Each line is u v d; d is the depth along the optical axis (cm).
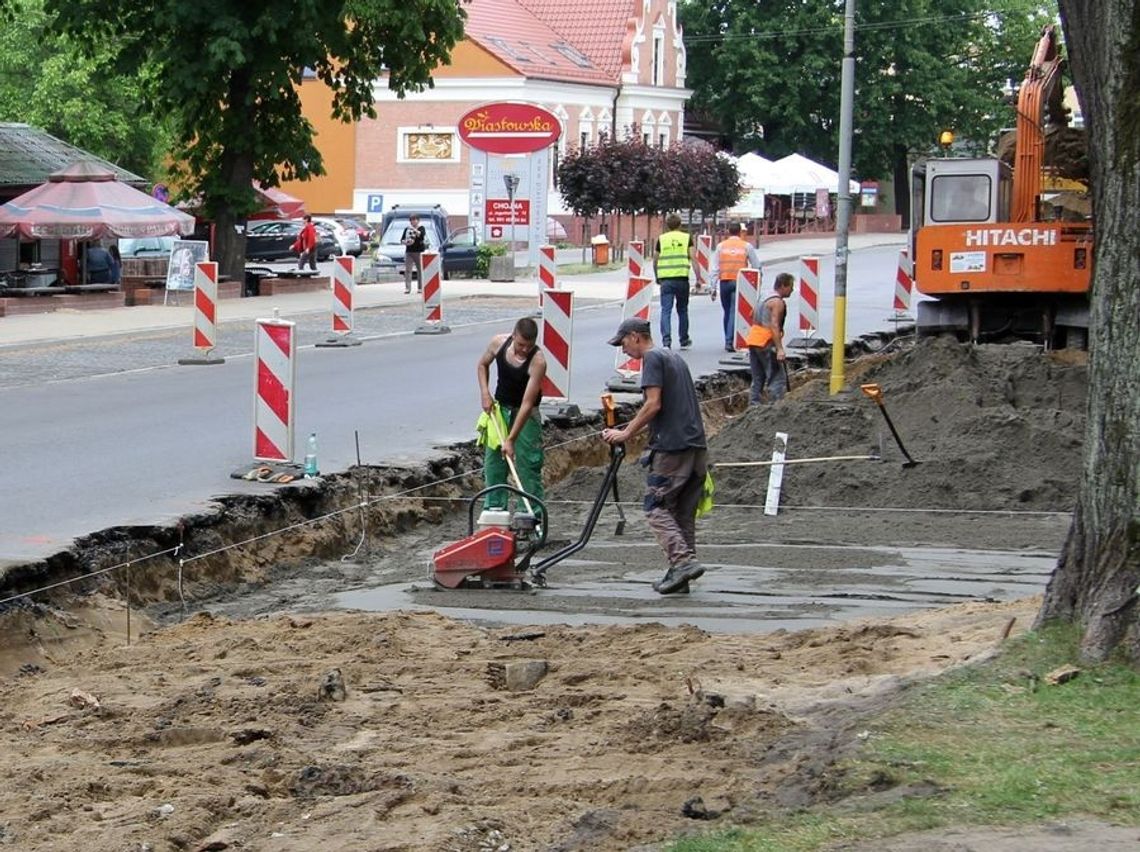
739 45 12194
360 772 1030
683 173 8450
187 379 3284
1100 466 1097
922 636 1381
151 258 6009
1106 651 1070
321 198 10319
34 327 4256
